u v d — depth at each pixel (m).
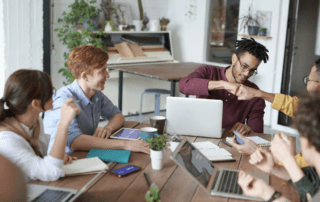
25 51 3.98
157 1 5.55
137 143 1.67
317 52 4.32
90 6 4.34
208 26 5.31
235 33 4.96
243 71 2.19
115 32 4.68
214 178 1.33
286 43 4.45
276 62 4.52
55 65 4.46
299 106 0.98
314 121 0.92
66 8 4.41
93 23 4.51
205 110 1.90
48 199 1.11
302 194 1.06
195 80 2.17
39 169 1.24
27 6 3.90
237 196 1.20
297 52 4.42
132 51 4.88
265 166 1.38
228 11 5.01
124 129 2.03
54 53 4.39
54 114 1.76
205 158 1.45
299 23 4.35
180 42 5.68
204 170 1.33
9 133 1.24
